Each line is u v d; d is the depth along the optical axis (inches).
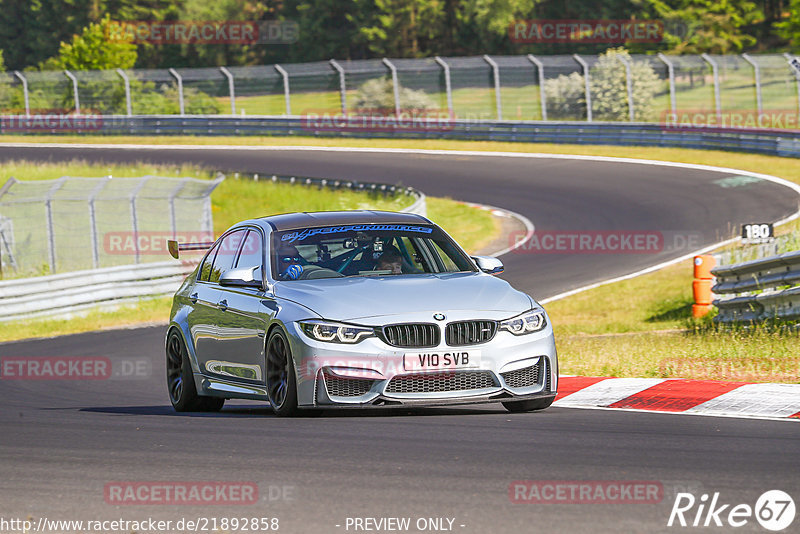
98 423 1243.2
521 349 1127.6
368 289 1154.7
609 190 5201.8
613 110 7598.4
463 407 1257.4
